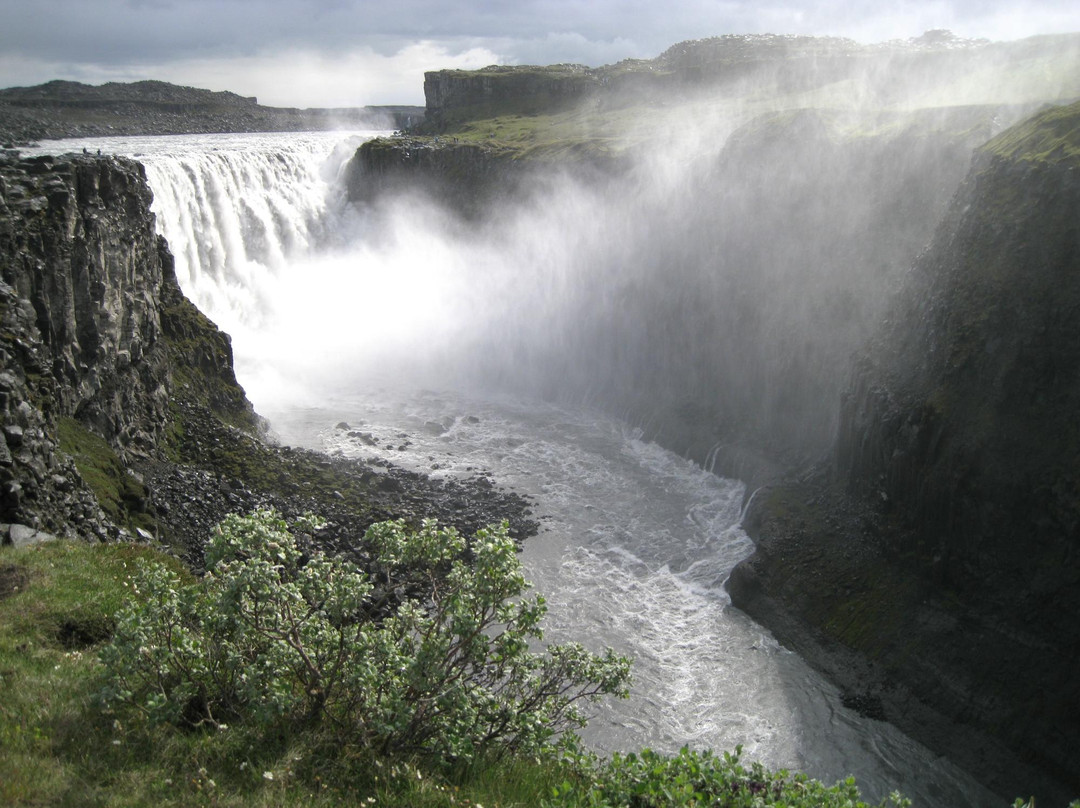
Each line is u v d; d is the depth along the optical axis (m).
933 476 32.22
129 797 10.54
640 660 32.22
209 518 35.59
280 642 12.53
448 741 12.06
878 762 27.11
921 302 36.59
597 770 13.16
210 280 68.69
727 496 45.88
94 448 32.25
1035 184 32.03
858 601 33.50
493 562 12.47
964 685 28.78
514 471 49.66
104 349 36.62
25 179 35.38
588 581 37.81
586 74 128.25
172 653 12.67
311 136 123.12
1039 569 28.62
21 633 15.36
